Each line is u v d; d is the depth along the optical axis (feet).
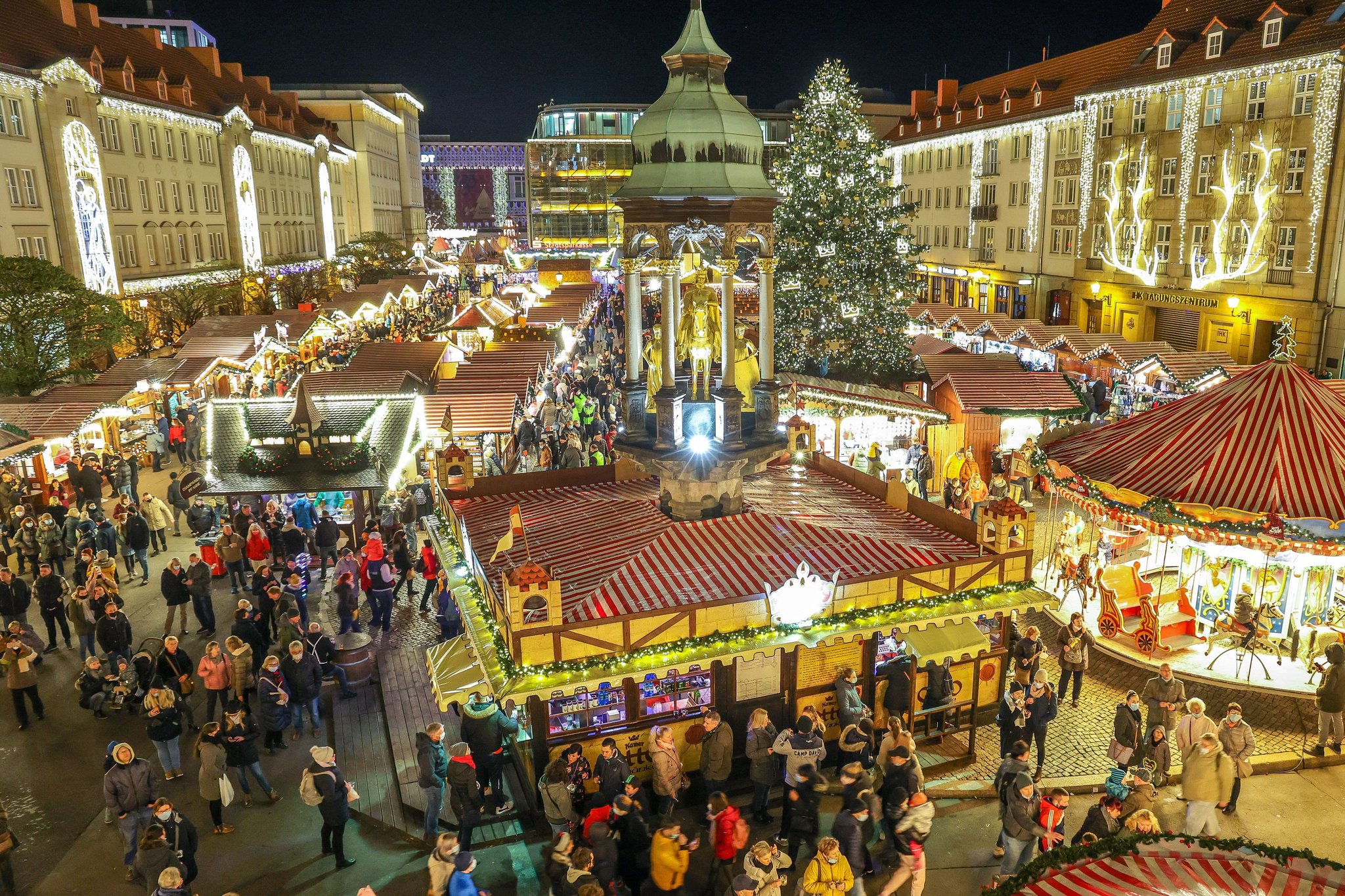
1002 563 39.99
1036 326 118.21
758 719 34.42
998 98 202.59
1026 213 186.60
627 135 354.54
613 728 36.32
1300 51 116.37
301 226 249.96
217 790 35.22
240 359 110.63
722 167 39.88
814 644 35.83
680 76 40.40
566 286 191.93
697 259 41.88
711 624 35.70
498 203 608.19
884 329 100.68
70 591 51.72
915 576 38.58
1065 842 31.19
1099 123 158.10
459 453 50.60
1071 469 52.13
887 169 100.22
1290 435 46.42
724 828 30.37
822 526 42.98
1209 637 48.06
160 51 201.05
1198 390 90.89
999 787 31.35
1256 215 125.59
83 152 137.28
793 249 98.73
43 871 33.71
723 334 42.29
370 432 70.44
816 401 78.89
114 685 44.52
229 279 184.96
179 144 176.65
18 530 62.49
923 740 40.68
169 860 28.96
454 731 42.83
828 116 96.73
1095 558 56.29
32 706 45.83
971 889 31.63
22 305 87.81
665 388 42.16
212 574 62.39
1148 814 26.50
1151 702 37.22
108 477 78.89
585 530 43.73
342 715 44.98
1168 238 143.64
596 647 34.30
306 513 65.82
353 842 35.40
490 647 35.63
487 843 34.94
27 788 38.93
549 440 79.82
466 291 216.13
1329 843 33.73
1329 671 38.58
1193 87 135.95
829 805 37.14
